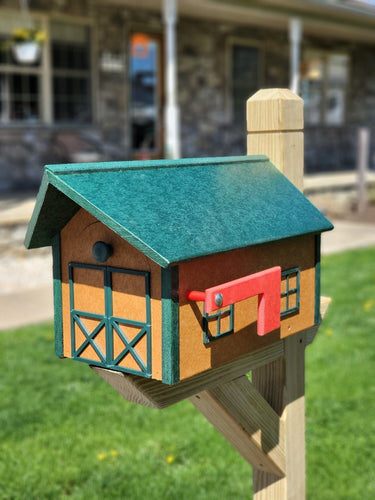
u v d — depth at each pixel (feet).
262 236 4.19
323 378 12.16
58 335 4.32
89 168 3.80
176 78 36.01
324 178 37.50
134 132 35.06
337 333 14.80
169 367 3.73
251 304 4.31
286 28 41.01
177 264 3.55
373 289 18.70
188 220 3.88
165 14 28.48
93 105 31.27
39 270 20.72
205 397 4.75
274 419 5.40
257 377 5.63
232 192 4.43
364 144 35.17
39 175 29.48
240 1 32.19
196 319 3.86
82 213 4.06
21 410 10.86
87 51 30.83
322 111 46.01
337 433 10.11
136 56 34.50
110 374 4.10
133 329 3.91
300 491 5.83
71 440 9.92
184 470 9.12
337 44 46.29
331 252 24.72
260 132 5.28
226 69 38.55
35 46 25.25
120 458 9.43
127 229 3.51
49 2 28.81
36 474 8.98
